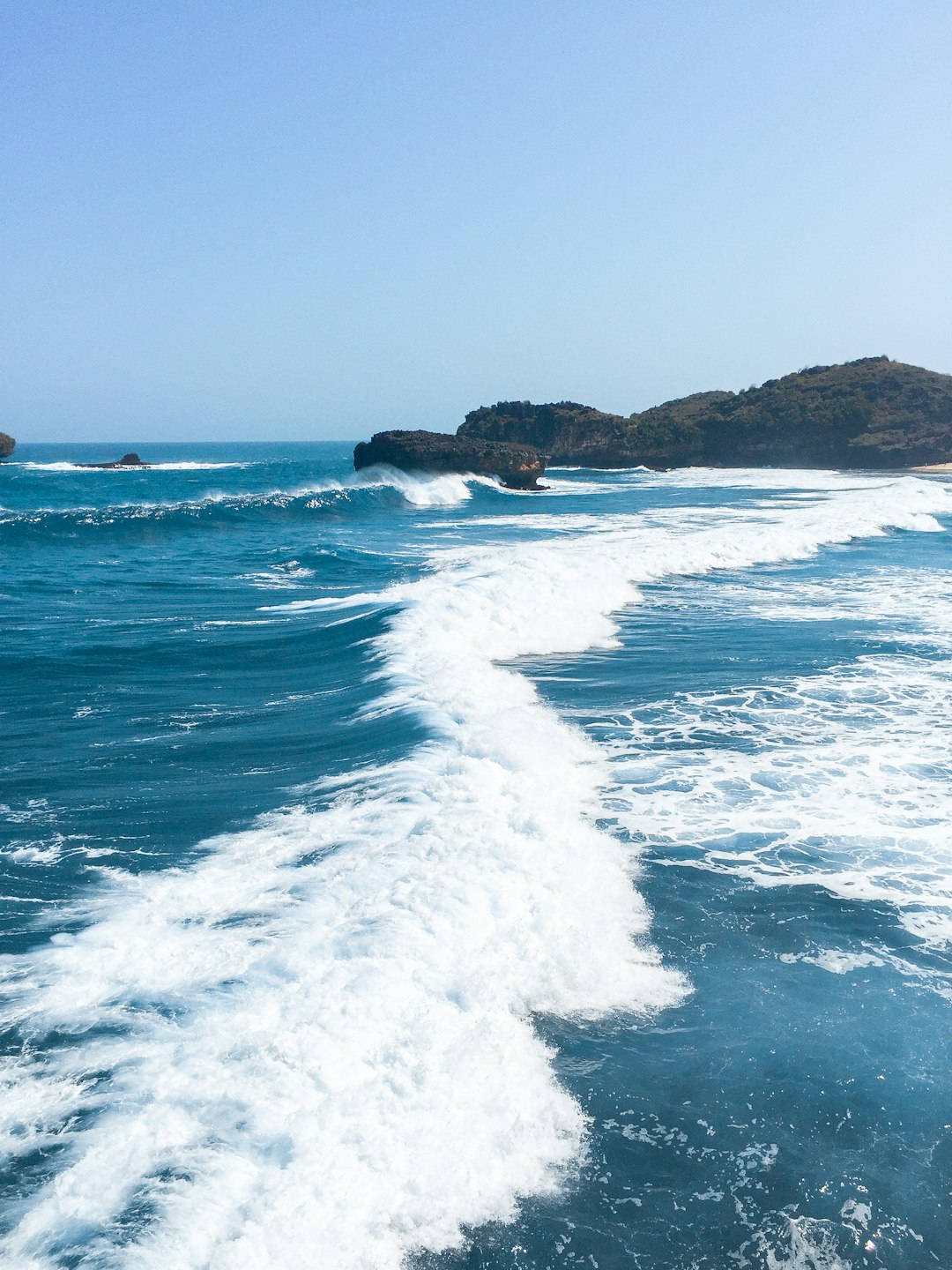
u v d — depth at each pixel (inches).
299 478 2593.5
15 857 265.3
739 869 278.7
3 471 3053.6
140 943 217.8
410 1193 151.8
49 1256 134.6
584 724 415.2
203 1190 146.4
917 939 243.4
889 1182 163.3
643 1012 207.2
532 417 4126.5
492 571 755.4
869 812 322.3
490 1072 178.2
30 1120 160.6
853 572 927.7
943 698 462.6
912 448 3582.7
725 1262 146.5
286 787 324.2
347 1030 184.1
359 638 553.0
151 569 914.1
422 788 310.8
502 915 232.1
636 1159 165.3
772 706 446.3
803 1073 189.6
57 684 471.5
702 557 956.0
